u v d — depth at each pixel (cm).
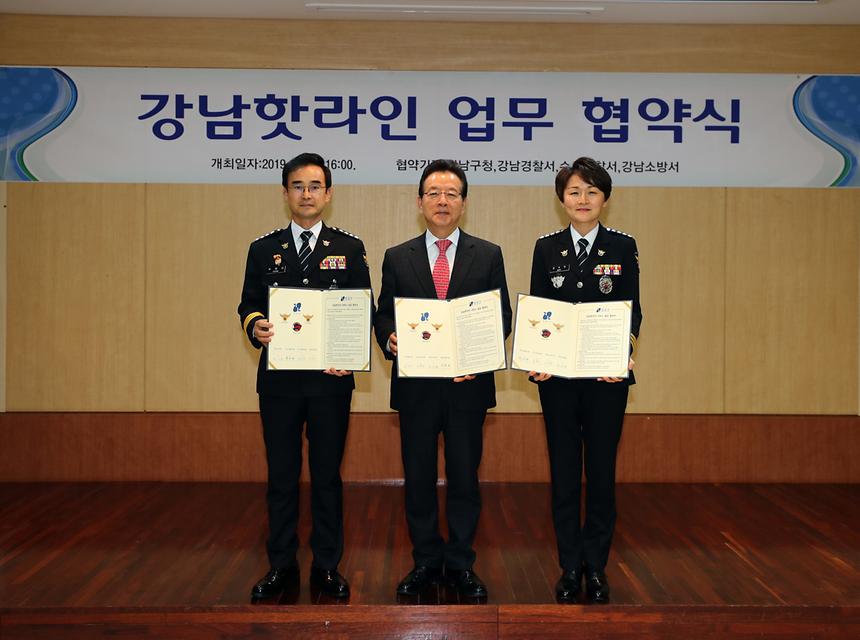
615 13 465
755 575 323
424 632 285
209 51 480
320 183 294
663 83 487
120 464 486
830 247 490
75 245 483
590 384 296
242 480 488
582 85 486
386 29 482
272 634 284
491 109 486
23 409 486
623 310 286
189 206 484
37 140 479
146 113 482
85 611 284
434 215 291
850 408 494
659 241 489
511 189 488
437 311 288
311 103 485
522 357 289
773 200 489
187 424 486
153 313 486
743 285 491
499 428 490
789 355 493
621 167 489
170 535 376
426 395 296
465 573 298
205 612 284
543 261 304
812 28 484
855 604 291
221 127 484
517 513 420
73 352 486
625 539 374
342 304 291
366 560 340
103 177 483
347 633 284
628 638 287
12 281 482
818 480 492
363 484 487
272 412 298
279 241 301
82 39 477
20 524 393
